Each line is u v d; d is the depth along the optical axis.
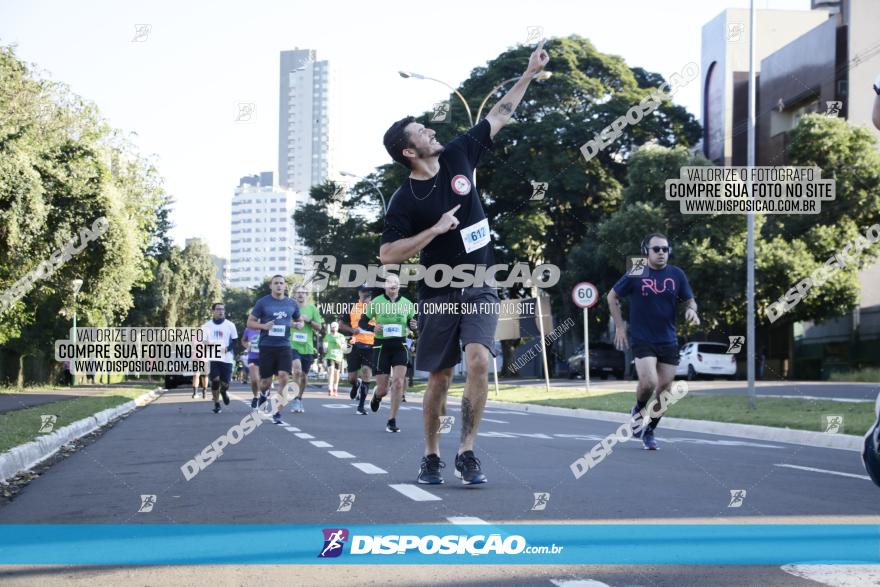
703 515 6.15
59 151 28.75
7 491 8.32
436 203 7.27
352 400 28.08
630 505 6.58
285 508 6.63
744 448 11.97
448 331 7.48
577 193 51.53
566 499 6.87
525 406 25.67
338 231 55.59
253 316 16.89
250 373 21.28
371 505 6.64
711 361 43.84
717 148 57.53
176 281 72.94
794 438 14.27
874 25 45.59
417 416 19.20
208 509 6.69
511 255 52.28
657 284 11.63
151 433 15.41
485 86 52.72
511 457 10.26
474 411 7.52
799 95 49.53
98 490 8.08
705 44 59.62
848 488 7.64
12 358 36.72
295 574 4.62
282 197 95.06
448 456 10.45
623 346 11.90
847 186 41.47
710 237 42.41
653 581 4.32
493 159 52.03
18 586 4.50
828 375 44.53
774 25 57.28
